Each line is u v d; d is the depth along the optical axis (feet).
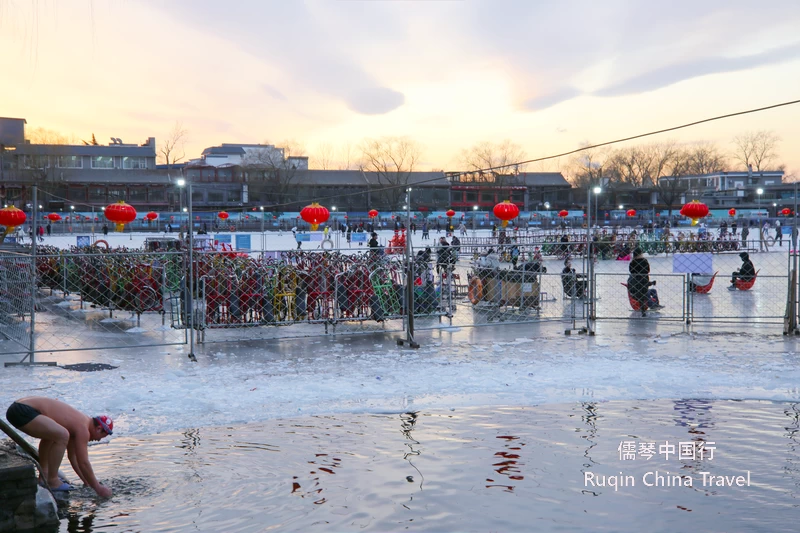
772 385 28.84
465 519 16.29
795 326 41.39
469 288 55.26
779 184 370.32
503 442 21.90
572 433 22.81
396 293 44.04
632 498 17.43
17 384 29.45
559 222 246.47
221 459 20.56
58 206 284.82
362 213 304.91
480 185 334.85
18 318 44.47
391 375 31.32
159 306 48.34
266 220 245.24
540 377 30.76
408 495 17.74
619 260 111.96
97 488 17.83
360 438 22.43
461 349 37.65
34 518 15.93
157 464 20.15
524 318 49.16
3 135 319.27
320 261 43.86
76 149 308.19
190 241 35.58
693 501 17.24
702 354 35.58
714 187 400.06
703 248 121.49
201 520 16.34
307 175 332.60
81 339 41.01
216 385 29.50
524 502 17.22
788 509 16.75
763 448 21.17
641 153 375.45
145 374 31.50
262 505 17.20
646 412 25.23
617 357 35.09
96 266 54.95
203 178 310.45
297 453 21.03
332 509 16.90
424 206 321.52
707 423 23.82
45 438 17.74
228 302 41.96
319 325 45.52
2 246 71.10
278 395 27.78
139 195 299.38
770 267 92.89
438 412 25.48
